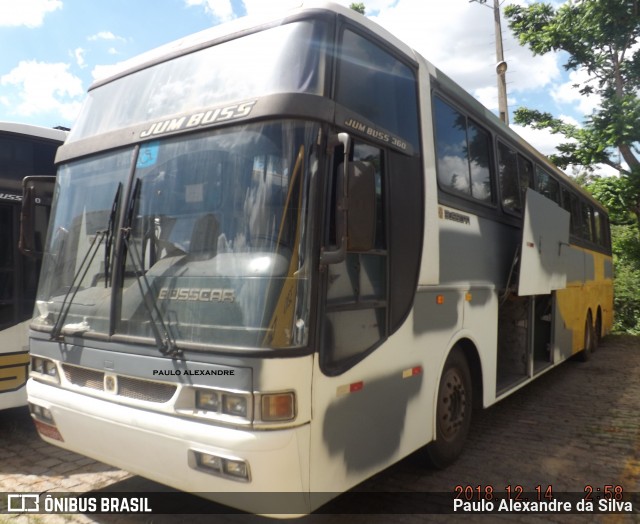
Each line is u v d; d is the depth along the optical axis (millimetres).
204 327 3037
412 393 3990
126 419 3256
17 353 5527
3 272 5512
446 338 4516
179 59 3842
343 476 3207
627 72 16000
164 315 3197
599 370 9875
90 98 4340
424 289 4180
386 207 3746
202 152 3328
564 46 16172
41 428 3943
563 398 7617
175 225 3318
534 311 6988
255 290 2939
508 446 5453
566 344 8547
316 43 3307
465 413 4996
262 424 2811
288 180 3041
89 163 3949
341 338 3230
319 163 3086
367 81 3686
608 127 14711
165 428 3074
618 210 16469
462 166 5055
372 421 3488
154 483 4449
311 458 2957
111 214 3615
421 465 4719
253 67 3402
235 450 2822
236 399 2877
